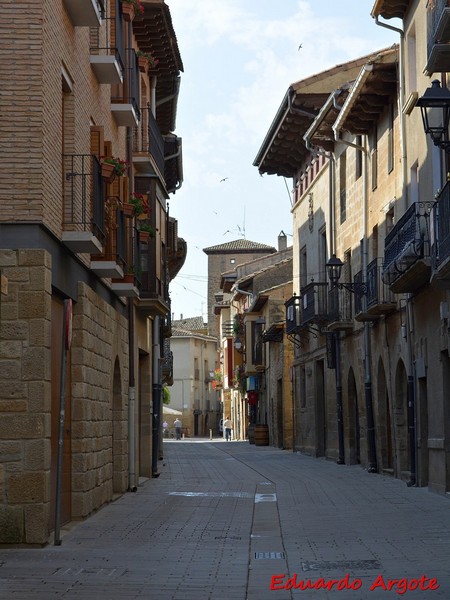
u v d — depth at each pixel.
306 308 41.84
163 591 11.51
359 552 14.48
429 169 24.52
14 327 15.35
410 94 26.17
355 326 35.12
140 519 19.03
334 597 11.09
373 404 32.44
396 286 25.36
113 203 20.53
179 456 48.19
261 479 30.27
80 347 18.78
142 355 31.78
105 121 22.58
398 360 28.72
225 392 101.75
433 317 23.94
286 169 48.59
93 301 19.92
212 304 124.75
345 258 37.09
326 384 41.00
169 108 36.38
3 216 15.43
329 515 19.53
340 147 38.09
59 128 17.06
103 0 19.48
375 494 23.95
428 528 17.08
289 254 86.88
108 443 22.06
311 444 44.78
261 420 69.25
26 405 15.28
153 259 29.14
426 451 25.77
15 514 15.12
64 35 17.45
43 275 15.39
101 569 13.07
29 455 15.23
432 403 24.30
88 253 18.34
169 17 29.89
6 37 15.58
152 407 32.50
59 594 11.30
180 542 15.76
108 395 22.08
